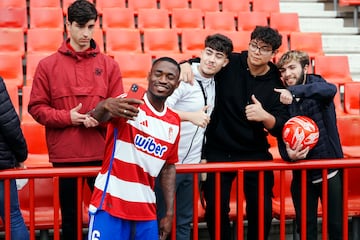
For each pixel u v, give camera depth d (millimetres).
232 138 3729
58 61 3525
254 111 3424
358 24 8898
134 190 2844
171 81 2820
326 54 8008
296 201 3756
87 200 4191
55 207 2988
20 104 5805
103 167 2889
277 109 3641
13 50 6941
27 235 3324
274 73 3717
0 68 6359
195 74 3572
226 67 3695
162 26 7953
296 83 3658
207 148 3818
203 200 4211
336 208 3721
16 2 7828
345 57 7156
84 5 3463
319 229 4766
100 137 3537
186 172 3109
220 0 8727
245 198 4008
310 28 8531
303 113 3627
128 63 6785
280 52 7441
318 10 9047
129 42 7418
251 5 8867
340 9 8992
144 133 2818
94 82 3547
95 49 3588
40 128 4996
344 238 3357
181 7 8523
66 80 3510
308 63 3699
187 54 7094
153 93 2826
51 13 7605
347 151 5309
